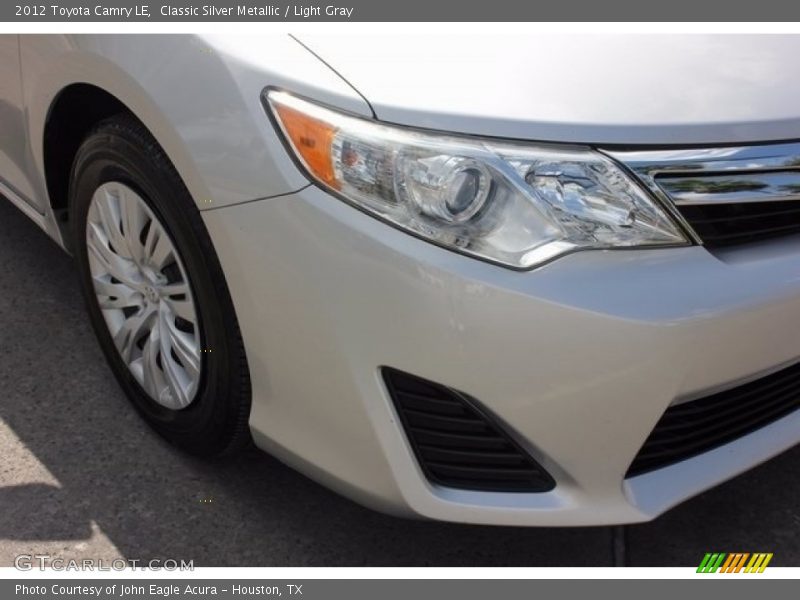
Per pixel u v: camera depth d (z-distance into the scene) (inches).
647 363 66.9
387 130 67.5
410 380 69.6
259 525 88.3
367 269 67.1
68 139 97.7
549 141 67.9
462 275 65.6
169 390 90.9
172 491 91.4
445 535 88.9
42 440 97.0
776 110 74.7
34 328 115.3
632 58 75.3
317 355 71.1
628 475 75.2
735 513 93.9
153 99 76.1
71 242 105.0
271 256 71.0
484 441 70.6
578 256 67.3
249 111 70.9
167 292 85.9
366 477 73.3
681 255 69.7
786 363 76.1
